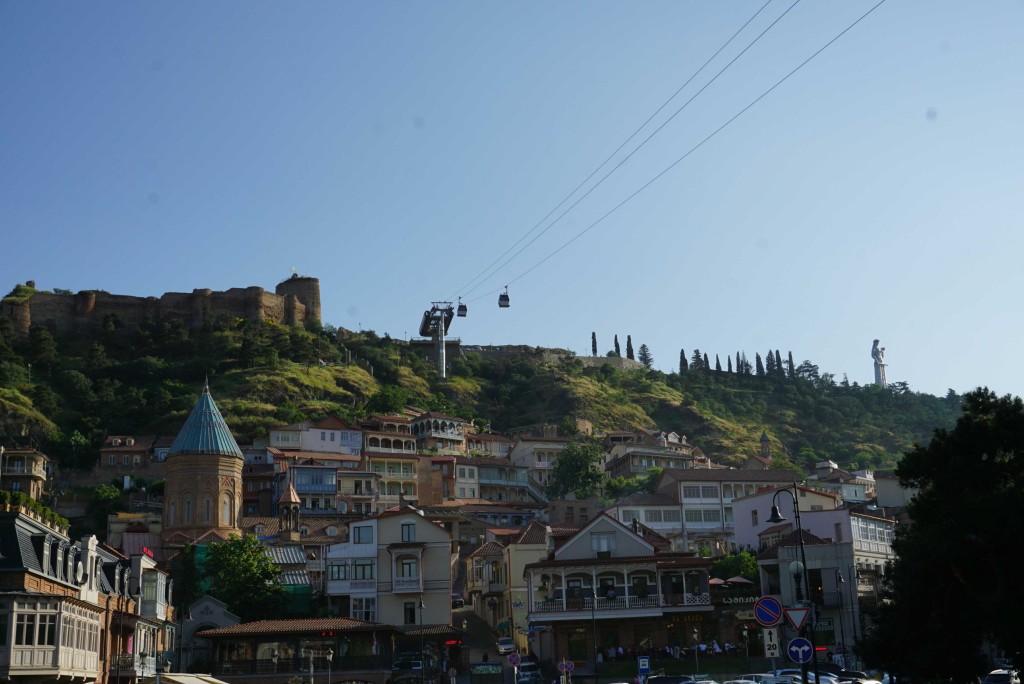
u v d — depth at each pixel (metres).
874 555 104.38
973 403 58.19
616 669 86.75
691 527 155.25
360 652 91.50
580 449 197.12
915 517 57.19
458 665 96.25
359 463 176.75
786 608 43.84
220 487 142.50
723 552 144.75
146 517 149.38
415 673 90.12
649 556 93.31
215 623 97.56
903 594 55.00
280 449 189.88
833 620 95.12
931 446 57.47
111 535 146.50
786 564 97.25
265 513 167.00
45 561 64.12
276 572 108.75
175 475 142.25
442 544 105.25
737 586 101.88
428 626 100.56
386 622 102.94
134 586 82.31
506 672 87.75
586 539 95.38
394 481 175.00
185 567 108.00
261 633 90.19
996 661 73.56
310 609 107.25
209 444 143.62
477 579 122.75
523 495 198.12
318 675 89.50
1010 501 49.62
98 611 71.38
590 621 91.19
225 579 104.94
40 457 164.38
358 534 105.69
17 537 62.59
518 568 108.50
